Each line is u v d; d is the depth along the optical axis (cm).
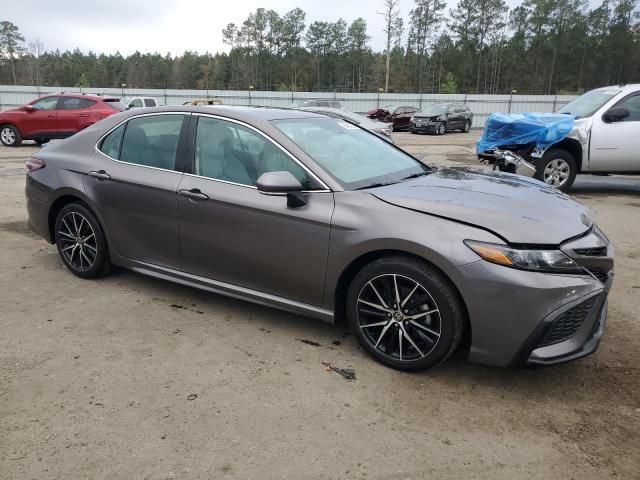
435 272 280
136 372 299
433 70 8500
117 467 223
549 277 262
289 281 331
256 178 340
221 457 230
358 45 8988
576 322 274
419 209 292
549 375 301
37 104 1577
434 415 263
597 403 274
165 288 429
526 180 373
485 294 266
